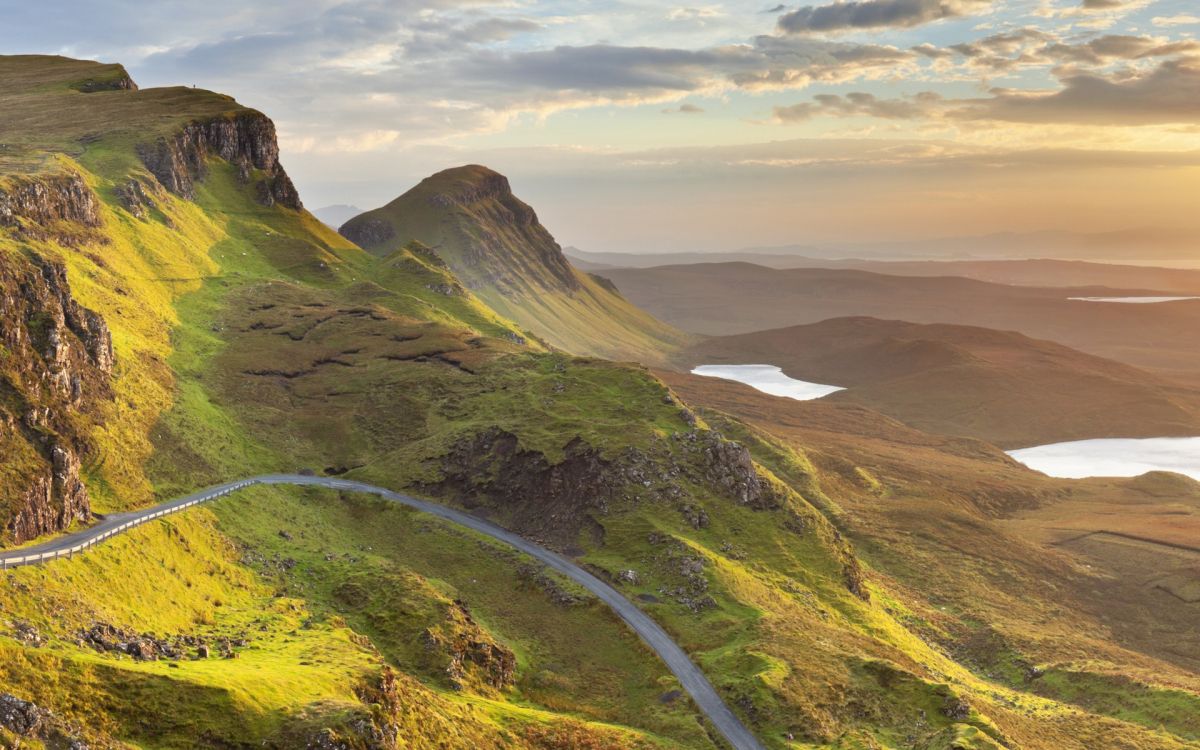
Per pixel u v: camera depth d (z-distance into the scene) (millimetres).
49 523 109062
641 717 117812
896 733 116938
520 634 138125
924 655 162875
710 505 176375
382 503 171875
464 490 181625
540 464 181500
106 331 161875
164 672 78500
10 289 132375
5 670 69062
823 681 122688
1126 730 138375
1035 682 167750
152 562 111375
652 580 152625
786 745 110125
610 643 136250
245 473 169750
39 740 65125
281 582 131000
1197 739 139750
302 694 83938
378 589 132375
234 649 98312
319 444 196375
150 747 71438
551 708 119750
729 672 125438
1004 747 109812
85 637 84250
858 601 168000
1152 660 187500
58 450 115062
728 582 151625
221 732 75188
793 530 178875
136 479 139000
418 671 114688
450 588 144000
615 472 176375
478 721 102062
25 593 84938
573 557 160750
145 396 170625
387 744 81375
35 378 128750
